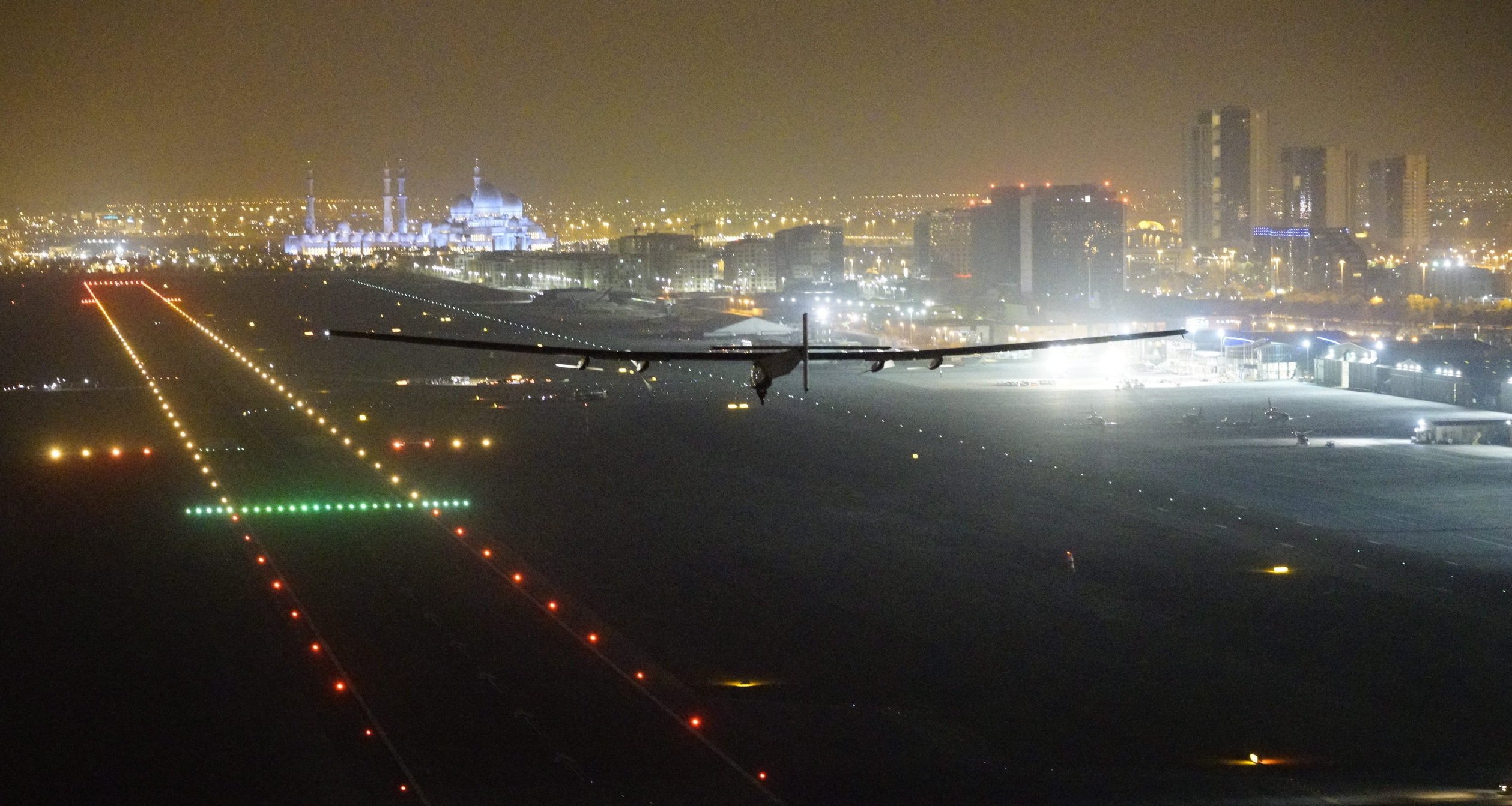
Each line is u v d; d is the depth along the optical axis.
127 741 53.09
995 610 71.81
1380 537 90.06
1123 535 90.50
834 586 76.69
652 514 97.00
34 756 51.53
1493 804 46.88
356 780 49.41
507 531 90.56
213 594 73.56
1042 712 56.75
